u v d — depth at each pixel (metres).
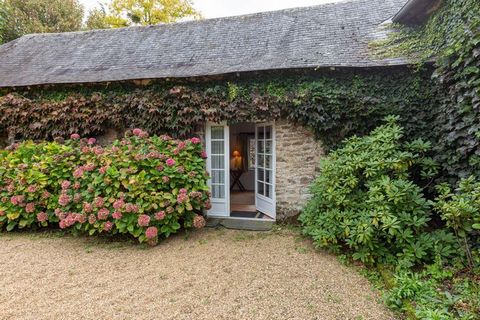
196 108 5.09
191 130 5.27
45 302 2.52
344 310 2.37
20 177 4.31
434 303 2.24
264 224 4.89
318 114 4.62
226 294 2.65
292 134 4.95
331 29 5.82
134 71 5.59
